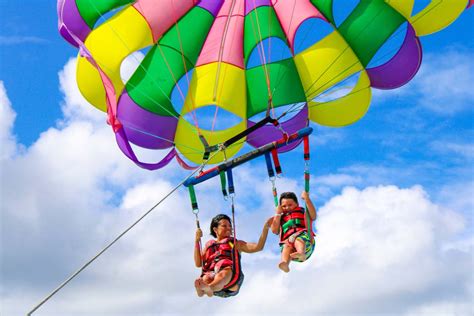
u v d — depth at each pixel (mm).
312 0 13078
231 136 13508
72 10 12500
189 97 13180
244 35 13531
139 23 12961
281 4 13297
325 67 13016
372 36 12625
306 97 13094
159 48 13188
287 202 11086
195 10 13406
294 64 13156
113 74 12984
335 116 13258
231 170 11445
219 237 11125
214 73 13281
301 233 10797
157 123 13188
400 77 12711
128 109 13062
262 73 13211
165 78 13141
